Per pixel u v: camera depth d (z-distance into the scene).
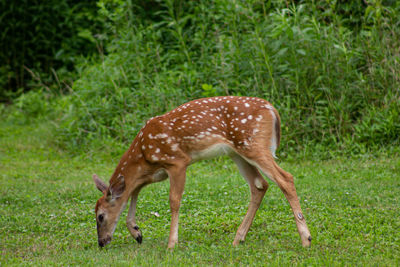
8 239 7.88
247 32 14.65
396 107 12.84
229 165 12.97
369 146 12.64
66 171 13.31
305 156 12.69
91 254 7.03
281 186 6.88
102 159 14.52
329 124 13.04
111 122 15.89
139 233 7.62
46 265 6.48
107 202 7.41
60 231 8.30
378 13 13.54
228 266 6.21
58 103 18.66
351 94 13.56
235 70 14.14
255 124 7.02
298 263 6.17
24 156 15.16
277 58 13.88
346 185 10.16
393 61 13.36
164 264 6.35
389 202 8.87
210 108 7.26
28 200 10.23
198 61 15.51
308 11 14.96
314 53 13.74
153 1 19.16
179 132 7.20
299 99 13.58
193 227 8.20
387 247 6.70
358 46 13.86
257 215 8.54
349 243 6.91
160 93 14.60
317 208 8.72
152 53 16.09
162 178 7.59
